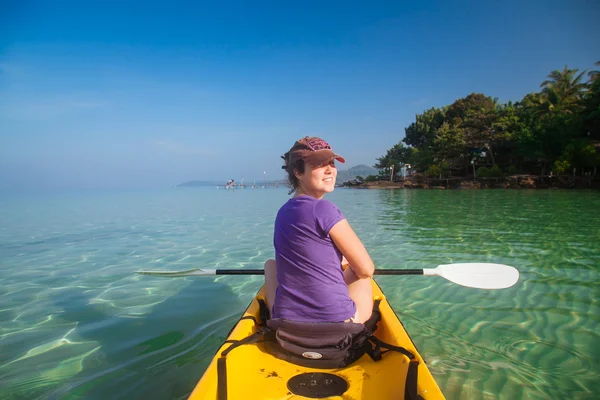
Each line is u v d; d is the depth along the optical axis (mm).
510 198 21719
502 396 2553
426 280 5156
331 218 2033
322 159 2195
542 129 38062
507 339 3377
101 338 3611
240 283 5379
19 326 3938
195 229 11289
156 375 2924
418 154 55906
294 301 2105
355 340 2211
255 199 30984
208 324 3904
